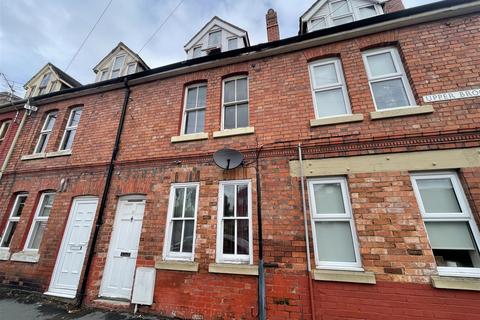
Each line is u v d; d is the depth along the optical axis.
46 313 4.73
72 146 7.31
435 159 4.05
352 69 5.27
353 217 4.18
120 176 6.21
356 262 3.99
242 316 4.13
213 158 5.46
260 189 4.86
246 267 4.35
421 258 3.63
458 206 3.84
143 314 4.67
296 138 5.04
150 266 5.02
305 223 4.28
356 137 4.62
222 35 8.47
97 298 5.25
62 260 5.98
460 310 3.28
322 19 7.11
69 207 6.44
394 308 3.50
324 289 3.89
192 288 4.58
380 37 5.33
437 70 4.65
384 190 4.14
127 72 8.96
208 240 4.81
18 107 9.05
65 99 8.39
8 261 6.38
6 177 7.79
